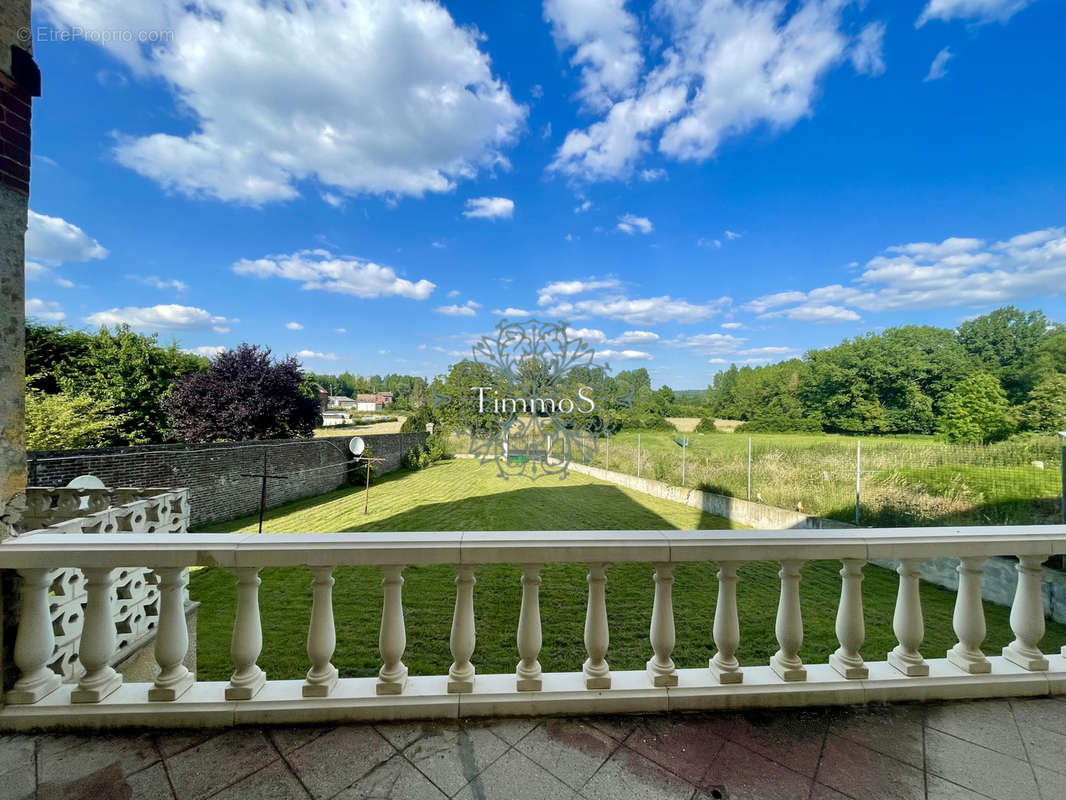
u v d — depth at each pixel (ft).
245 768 4.91
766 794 4.66
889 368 63.87
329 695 5.72
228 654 13.46
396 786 4.70
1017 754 5.27
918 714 5.97
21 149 5.87
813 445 30.63
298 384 59.26
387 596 5.85
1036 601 6.57
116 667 8.50
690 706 5.93
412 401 83.25
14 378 5.76
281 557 5.51
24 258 5.94
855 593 6.35
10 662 5.65
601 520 33.42
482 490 47.67
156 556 5.48
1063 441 16.85
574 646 13.78
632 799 4.56
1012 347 59.67
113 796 4.52
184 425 52.06
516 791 4.65
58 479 23.45
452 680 5.87
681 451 43.32
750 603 17.49
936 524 21.57
